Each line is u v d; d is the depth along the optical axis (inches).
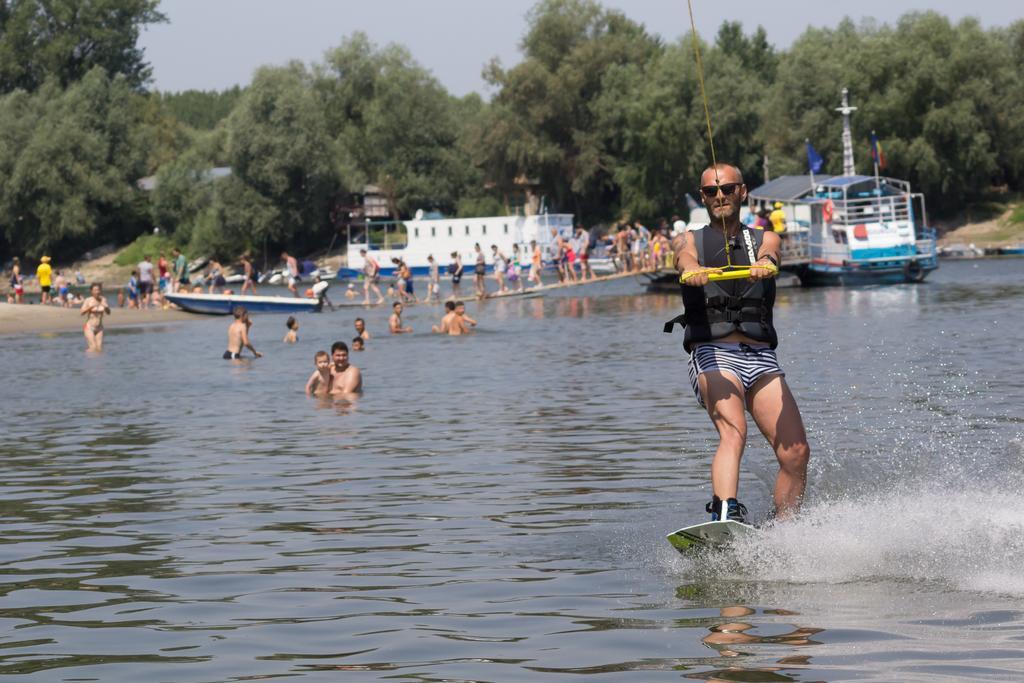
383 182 4901.6
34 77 5364.2
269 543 383.9
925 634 258.5
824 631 263.6
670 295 2426.2
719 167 361.4
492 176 4724.4
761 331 358.3
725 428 351.9
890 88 3885.3
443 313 2249.0
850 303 1855.3
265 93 4559.5
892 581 303.3
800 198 2491.4
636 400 772.6
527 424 673.6
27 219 4763.8
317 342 1525.6
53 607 310.0
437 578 329.4
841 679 231.1
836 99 4111.7
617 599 299.4
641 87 4318.4
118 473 547.2
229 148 4562.0
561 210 4771.2
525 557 350.9
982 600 283.9
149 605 309.7
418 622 285.6
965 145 3873.0
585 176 4532.5
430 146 4960.6
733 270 354.0
